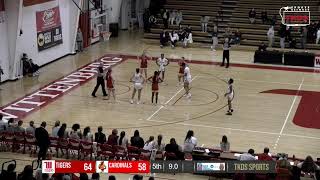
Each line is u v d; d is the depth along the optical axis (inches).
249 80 1084.5
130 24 1664.6
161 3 1599.4
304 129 804.6
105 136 695.1
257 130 798.5
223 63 1197.7
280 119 849.5
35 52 1147.3
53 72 1131.9
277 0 1535.4
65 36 1279.5
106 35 1475.1
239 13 1513.3
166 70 1152.2
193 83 1052.5
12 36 1040.2
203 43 1435.8
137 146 660.1
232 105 917.8
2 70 1027.9
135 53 1326.3
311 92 1001.5
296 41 1375.5
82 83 1047.6
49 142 655.8
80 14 1326.3
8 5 1022.4
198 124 821.9
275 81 1080.8
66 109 886.4
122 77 1090.1
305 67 1215.6
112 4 1530.5
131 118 845.8
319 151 717.9
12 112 864.3
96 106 905.5
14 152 706.2
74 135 676.7
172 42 1400.1
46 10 1176.8
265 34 1429.6
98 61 1233.4
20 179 491.2
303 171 589.6
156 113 871.7
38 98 946.1
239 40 1395.2
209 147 721.0
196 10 1560.0
